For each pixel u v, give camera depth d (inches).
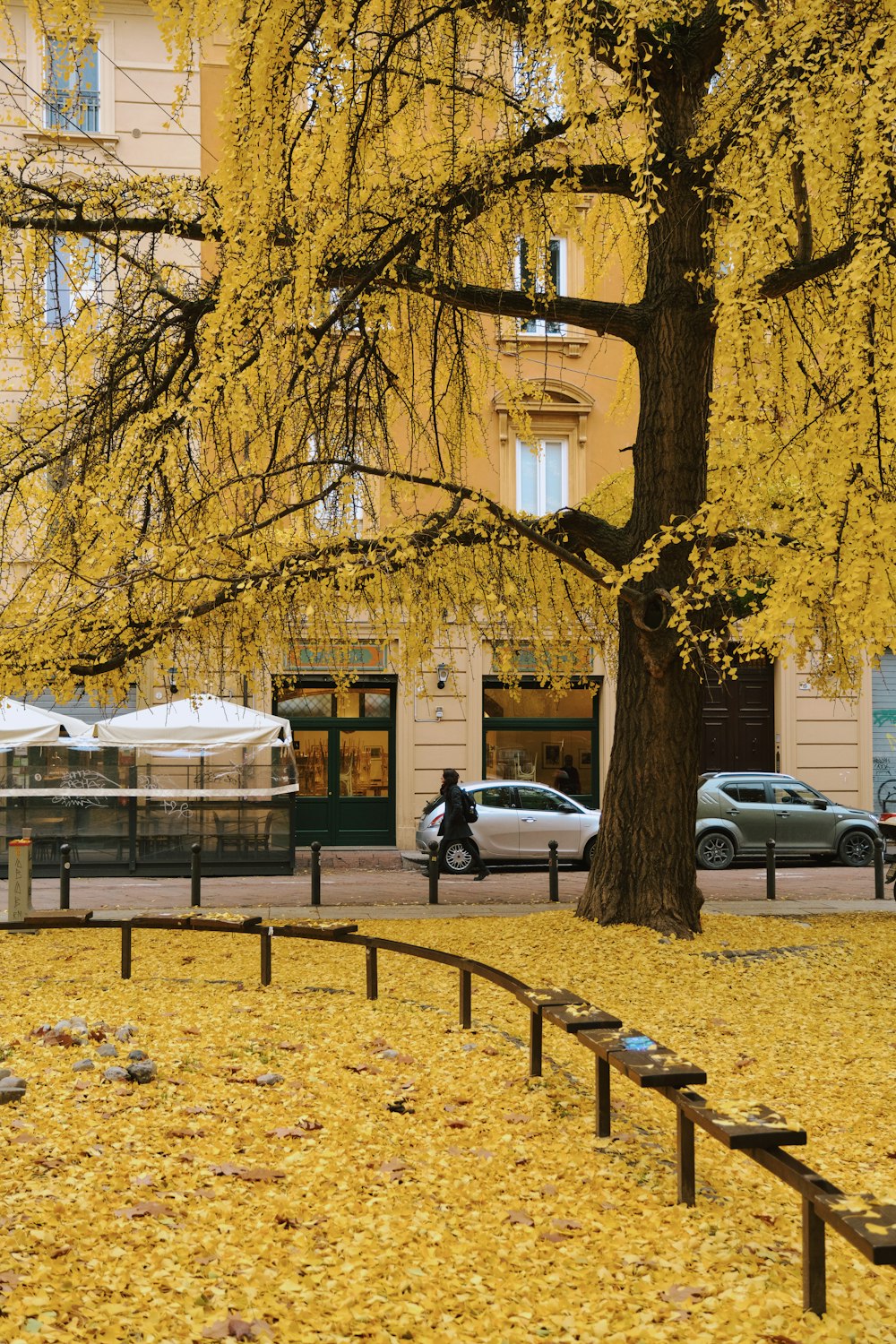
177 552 403.2
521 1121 233.0
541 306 470.9
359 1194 192.7
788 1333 146.3
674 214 452.1
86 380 485.1
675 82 449.7
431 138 491.5
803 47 311.7
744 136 343.0
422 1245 173.0
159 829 796.0
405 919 540.1
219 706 798.5
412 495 500.4
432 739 978.1
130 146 908.0
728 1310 151.8
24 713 781.9
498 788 848.3
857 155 301.9
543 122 425.4
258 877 795.4
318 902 621.9
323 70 351.3
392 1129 227.0
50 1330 135.2
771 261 334.0
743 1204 197.8
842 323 295.3
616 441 980.6
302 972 400.2
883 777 1031.6
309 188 393.4
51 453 463.8
